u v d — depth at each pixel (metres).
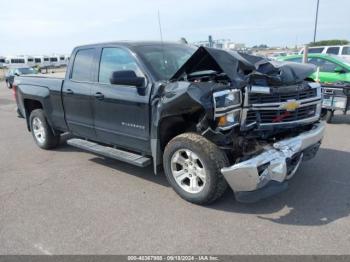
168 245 3.16
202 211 3.77
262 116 3.72
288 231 3.30
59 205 4.09
